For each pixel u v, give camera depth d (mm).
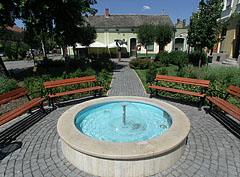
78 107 4570
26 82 7512
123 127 3891
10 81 7375
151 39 18734
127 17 27344
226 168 2850
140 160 2535
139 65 14898
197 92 6117
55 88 6617
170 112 4188
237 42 13750
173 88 6820
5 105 6016
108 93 7473
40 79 7695
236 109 4078
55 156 3189
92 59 19562
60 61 16172
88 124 4199
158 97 6895
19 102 6262
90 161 2660
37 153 3289
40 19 11352
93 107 4906
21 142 3676
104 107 5191
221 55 15055
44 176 2709
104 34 26312
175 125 3461
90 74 8875
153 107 4906
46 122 4645
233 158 3104
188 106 5859
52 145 3555
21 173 2781
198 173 2736
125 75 12078
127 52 27328
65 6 10734
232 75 7605
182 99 6535
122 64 18938
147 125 4113
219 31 9336
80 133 3152
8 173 2787
